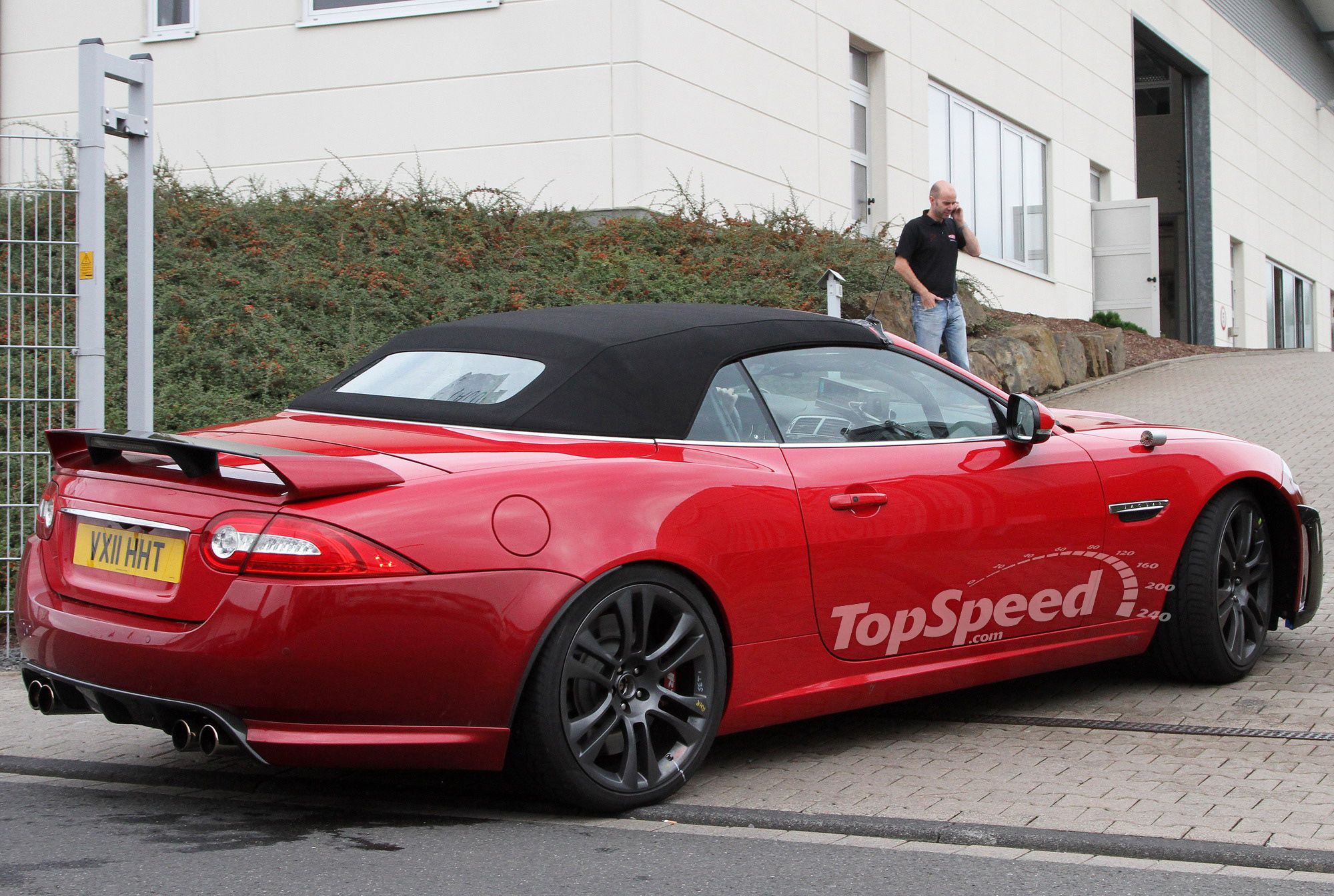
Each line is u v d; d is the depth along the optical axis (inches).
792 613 155.4
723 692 150.5
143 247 234.8
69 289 268.1
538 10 460.4
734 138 500.4
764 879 123.0
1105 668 213.2
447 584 131.3
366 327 350.9
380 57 478.0
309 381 324.5
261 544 128.7
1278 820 136.9
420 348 171.0
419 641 130.1
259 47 491.2
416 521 131.8
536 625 134.6
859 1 586.6
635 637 143.3
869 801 146.5
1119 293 863.1
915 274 394.9
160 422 297.6
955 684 174.4
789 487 156.6
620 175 453.1
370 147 480.1
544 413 150.6
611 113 453.7
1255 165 1213.1
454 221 414.9
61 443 154.6
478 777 159.0
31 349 235.6
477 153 468.1
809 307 415.8
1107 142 878.4
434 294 366.3
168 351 324.2
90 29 507.5
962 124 693.3
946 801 145.7
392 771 161.6
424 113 474.6
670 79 466.6
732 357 162.6
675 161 469.7
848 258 458.6
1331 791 146.9
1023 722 181.2
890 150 612.4
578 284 389.4
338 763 130.8
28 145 499.8
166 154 502.9
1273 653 217.6
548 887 120.5
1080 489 182.5
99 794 154.5
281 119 489.4
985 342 507.2
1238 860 126.6
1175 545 192.7
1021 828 135.0
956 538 169.5
